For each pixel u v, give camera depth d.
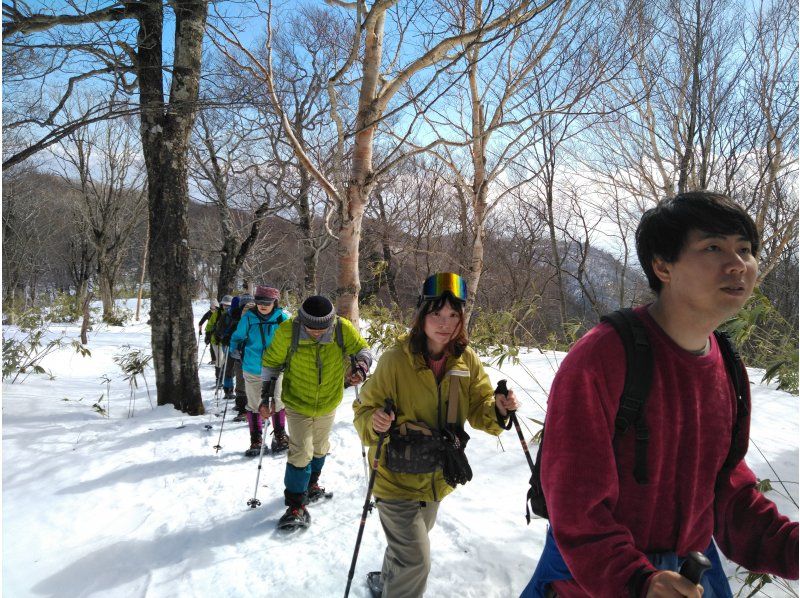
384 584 2.41
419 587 2.32
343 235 7.15
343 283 7.19
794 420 5.13
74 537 3.64
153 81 6.95
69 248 37.28
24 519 3.89
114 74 5.68
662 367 1.24
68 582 3.08
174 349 7.30
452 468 2.30
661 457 1.25
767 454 4.18
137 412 7.23
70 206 30.44
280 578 3.05
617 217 15.23
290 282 29.20
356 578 3.04
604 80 6.89
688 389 1.26
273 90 6.23
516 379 7.05
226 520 3.84
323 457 4.12
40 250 33.59
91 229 28.22
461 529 3.41
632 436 1.25
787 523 1.34
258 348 5.35
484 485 4.08
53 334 15.82
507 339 6.34
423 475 2.38
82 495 4.32
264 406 3.87
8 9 4.85
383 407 2.38
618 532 1.15
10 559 3.33
